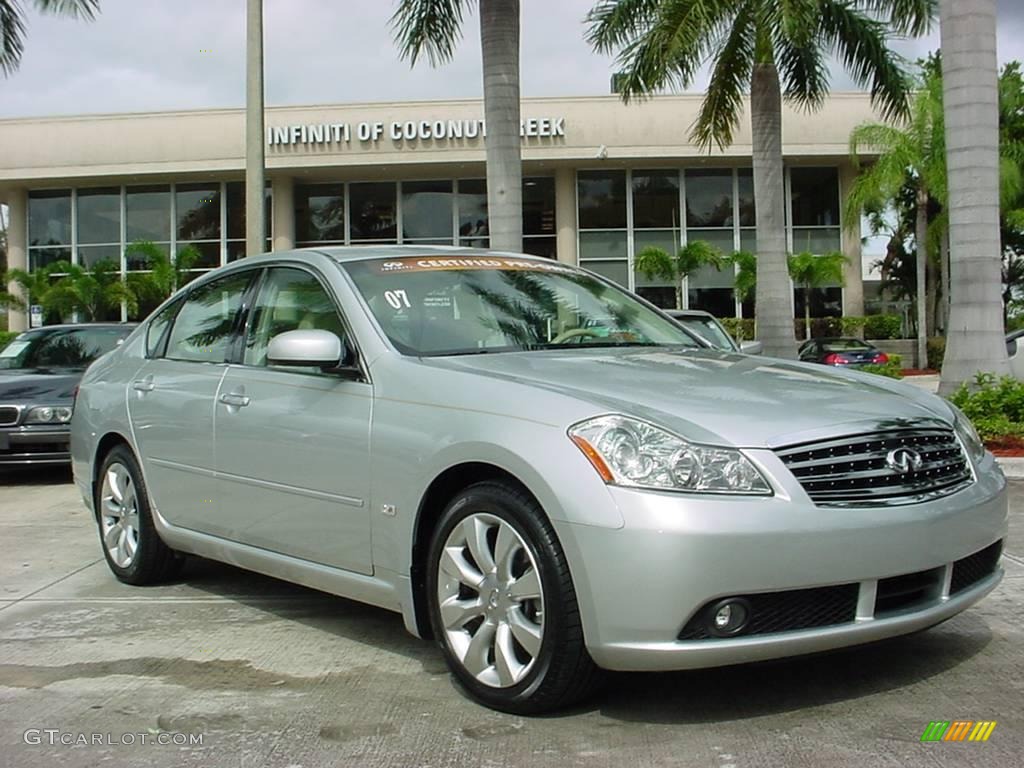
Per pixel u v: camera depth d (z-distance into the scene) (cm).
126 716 375
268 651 447
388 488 392
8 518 812
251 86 1420
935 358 3002
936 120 2733
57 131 3266
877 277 4097
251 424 460
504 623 354
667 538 313
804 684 381
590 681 342
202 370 513
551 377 376
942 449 371
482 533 362
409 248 506
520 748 331
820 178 3356
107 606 530
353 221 3378
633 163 3253
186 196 3416
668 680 386
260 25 1423
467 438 360
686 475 321
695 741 332
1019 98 3023
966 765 311
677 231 3325
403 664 424
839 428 343
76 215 3441
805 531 321
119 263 3419
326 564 429
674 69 1558
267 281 503
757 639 322
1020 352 1742
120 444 575
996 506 380
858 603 335
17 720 373
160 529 538
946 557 351
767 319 1670
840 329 3306
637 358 430
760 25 1591
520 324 462
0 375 1031
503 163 1230
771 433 334
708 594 313
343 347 431
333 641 460
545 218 3356
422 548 388
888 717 349
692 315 1191
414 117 3145
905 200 3266
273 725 362
